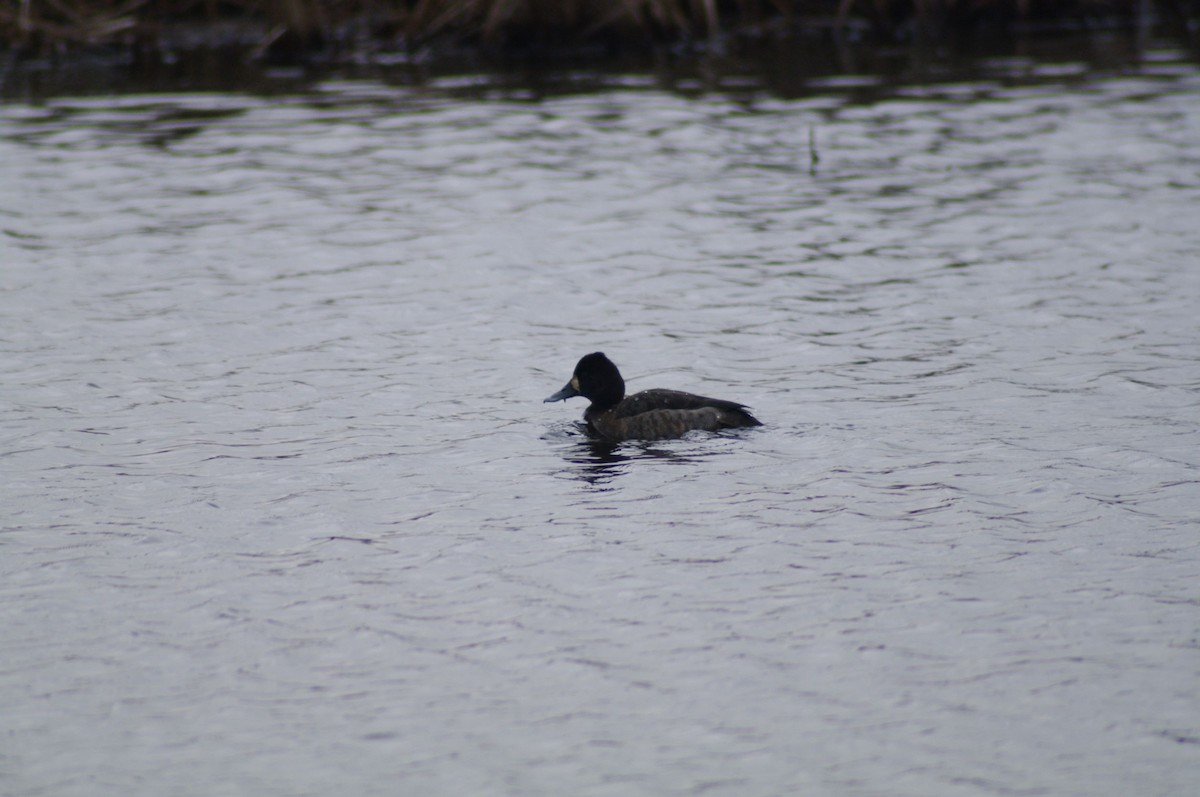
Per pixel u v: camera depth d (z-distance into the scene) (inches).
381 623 458.9
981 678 419.2
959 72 1433.3
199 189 1075.3
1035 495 544.1
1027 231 940.0
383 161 1146.0
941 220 972.6
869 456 586.2
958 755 382.9
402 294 842.2
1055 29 1665.8
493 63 1512.1
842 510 535.2
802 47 1572.3
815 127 1232.2
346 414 653.9
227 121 1274.6
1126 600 462.3
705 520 530.0
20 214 1010.1
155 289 853.2
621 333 765.9
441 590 480.1
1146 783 369.1
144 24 1514.5
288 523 534.6
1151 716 397.7
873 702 408.8
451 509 544.4
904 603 464.4
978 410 636.7
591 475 574.9
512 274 876.6
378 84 1414.9
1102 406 636.7
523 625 455.5
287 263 904.3
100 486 571.2
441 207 1026.1
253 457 601.6
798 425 622.5
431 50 1557.6
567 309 811.4
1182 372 677.9
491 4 1546.5
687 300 821.9
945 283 840.3
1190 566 483.8
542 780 376.5
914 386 671.1
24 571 496.1
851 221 976.9
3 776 381.1
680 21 1585.9
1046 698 407.8
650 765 382.0
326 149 1181.7
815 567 490.6
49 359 731.4
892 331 757.3
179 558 506.6
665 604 466.9
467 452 604.4
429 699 414.9
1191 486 548.1
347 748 391.9
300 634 453.1
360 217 1002.7
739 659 432.5
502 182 1085.8
